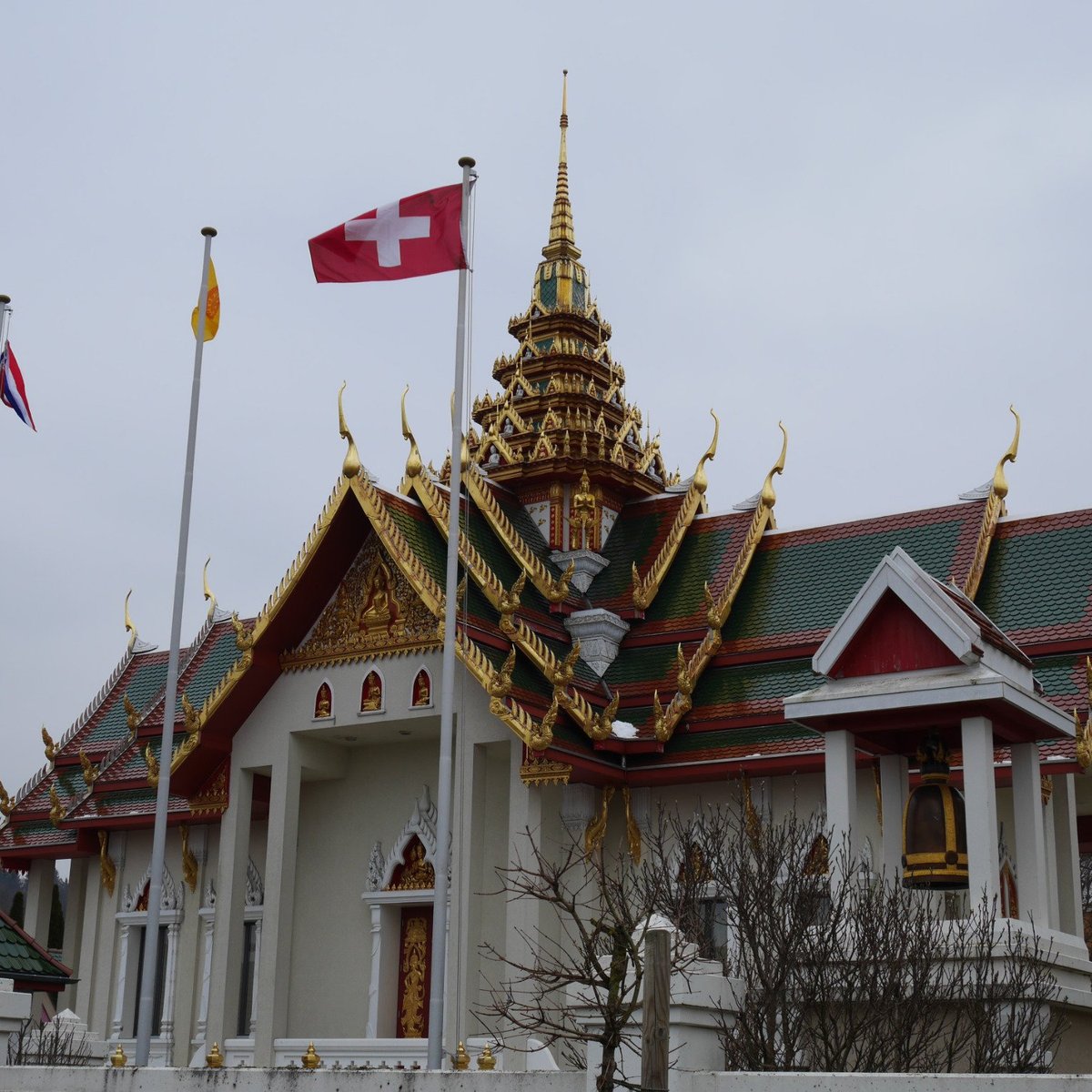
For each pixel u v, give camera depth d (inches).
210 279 1208.2
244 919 1461.6
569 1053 1122.0
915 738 840.9
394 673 1318.9
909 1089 497.7
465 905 1231.5
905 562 781.3
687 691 1284.4
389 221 1081.4
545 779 1211.2
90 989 1541.6
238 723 1401.3
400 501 1357.0
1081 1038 755.4
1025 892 784.3
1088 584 1257.4
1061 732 798.5
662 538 1510.8
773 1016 644.7
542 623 1385.3
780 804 1222.3
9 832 1646.2
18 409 1291.8
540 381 1637.6
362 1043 1296.8
